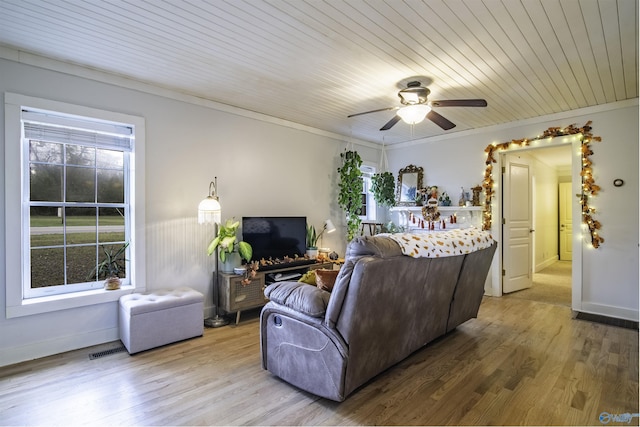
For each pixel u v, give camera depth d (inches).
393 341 99.7
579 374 102.3
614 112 158.4
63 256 125.1
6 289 108.7
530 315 162.1
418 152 234.4
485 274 142.6
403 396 90.7
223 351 120.0
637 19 91.8
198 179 153.2
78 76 121.2
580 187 167.5
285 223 175.9
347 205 214.4
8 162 108.7
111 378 100.1
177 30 98.3
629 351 119.0
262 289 156.4
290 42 105.2
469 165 208.4
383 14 90.1
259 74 129.3
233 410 84.4
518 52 111.3
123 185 138.3
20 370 104.9
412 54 112.6
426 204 222.7
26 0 83.4
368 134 221.5
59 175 124.2
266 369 103.0
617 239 157.2
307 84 138.5
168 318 124.6
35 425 78.4
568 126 170.6
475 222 205.2
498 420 80.3
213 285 158.7
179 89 144.4
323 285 99.2
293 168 193.2
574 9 87.7
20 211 111.3
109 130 130.3
